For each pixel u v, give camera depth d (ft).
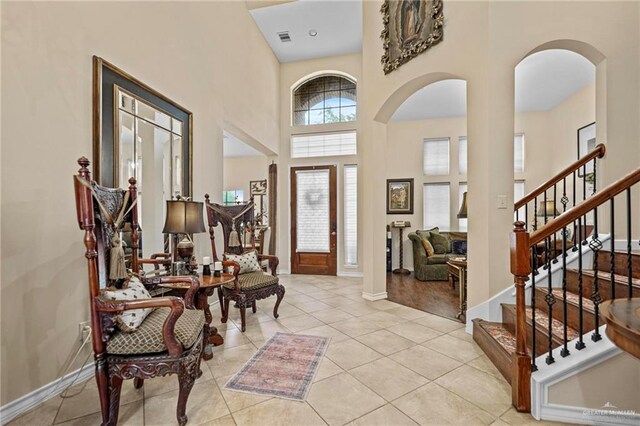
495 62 8.63
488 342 7.63
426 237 18.71
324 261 18.84
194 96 10.92
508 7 8.59
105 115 7.23
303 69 19.29
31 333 5.70
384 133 13.50
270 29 16.29
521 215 18.90
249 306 11.50
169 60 9.61
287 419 5.30
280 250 19.38
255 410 5.55
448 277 17.11
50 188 6.02
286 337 8.94
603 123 8.33
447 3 9.75
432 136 20.54
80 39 6.65
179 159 10.05
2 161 5.27
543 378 5.26
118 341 5.02
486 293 8.73
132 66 8.12
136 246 7.16
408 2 10.98
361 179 18.29
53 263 6.08
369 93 13.21
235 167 25.38
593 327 6.16
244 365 7.24
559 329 6.57
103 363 4.98
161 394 6.09
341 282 16.78
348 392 6.12
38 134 5.81
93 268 5.04
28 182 5.65
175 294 8.09
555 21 8.29
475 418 5.32
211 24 12.03
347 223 18.67
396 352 7.93
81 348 6.61
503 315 8.32
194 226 8.32
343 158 18.62
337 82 19.20
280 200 19.39
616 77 8.07
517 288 5.60
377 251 13.24
